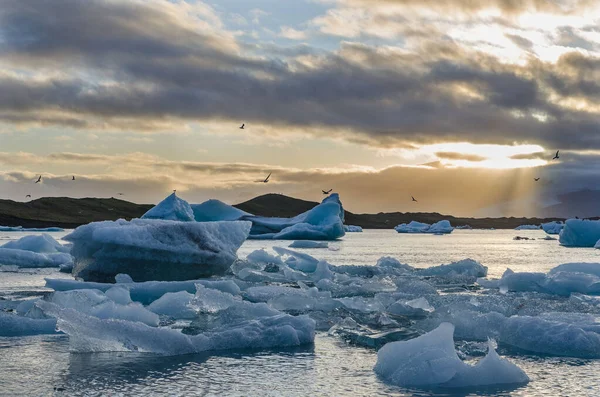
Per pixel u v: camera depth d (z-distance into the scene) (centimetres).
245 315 1183
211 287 1532
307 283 1891
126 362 902
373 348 1008
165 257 1856
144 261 1850
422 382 793
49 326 1112
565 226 5844
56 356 934
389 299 1459
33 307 1165
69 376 829
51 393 757
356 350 992
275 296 1398
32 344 1013
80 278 1931
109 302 1156
